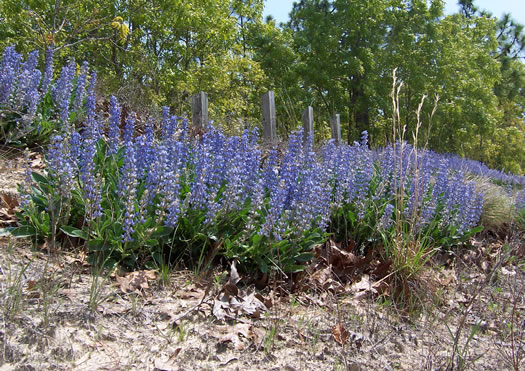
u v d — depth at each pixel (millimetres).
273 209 3609
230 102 15914
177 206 3559
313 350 2928
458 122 23219
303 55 24453
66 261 3285
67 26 14172
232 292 3383
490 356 3266
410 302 3824
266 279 3748
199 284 3395
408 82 21594
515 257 5559
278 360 2766
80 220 3660
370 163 4930
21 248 3330
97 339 2572
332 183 5070
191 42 18219
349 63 21047
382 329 3391
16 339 2391
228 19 17984
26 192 3531
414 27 22047
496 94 31891
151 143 4211
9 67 5281
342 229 4910
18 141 5184
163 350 2615
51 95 5859
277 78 23734
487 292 4375
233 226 3939
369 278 4160
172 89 15758
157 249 3637
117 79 12789
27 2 13555
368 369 2859
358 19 22031
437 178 5504
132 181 3471
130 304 2973
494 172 13570
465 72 23016
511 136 27516
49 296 2766
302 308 3516
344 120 23234
